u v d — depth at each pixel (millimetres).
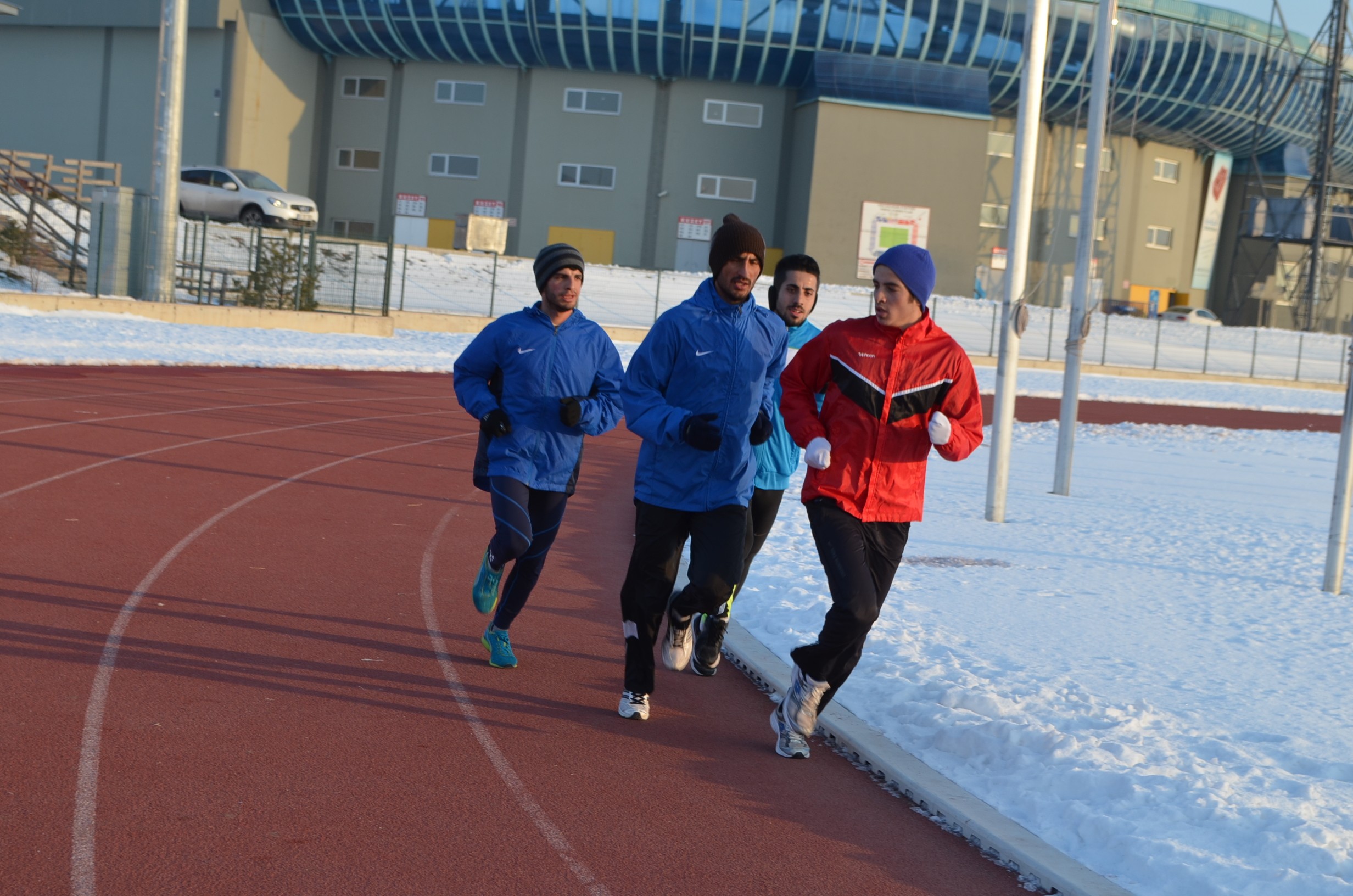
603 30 56031
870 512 4727
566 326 5523
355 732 4809
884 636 6508
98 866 3496
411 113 60312
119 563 7230
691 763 4805
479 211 60094
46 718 4645
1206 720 5434
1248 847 3990
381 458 13000
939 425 4527
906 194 57438
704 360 4883
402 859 3709
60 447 11383
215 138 55688
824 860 3998
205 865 3553
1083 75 60844
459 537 9156
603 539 9781
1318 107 69125
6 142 58438
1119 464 18469
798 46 56781
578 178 59938
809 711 4879
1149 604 8062
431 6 55906
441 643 6211
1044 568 9234
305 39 58469
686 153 59719
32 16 56969
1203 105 64812
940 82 57656
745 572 6023
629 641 5199
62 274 31594
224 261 35875
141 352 21422
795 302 5801
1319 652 6953
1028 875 3924
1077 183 65062
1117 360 50219
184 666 5434
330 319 31141
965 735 4941
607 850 3920
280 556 7867
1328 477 18688
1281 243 70188
